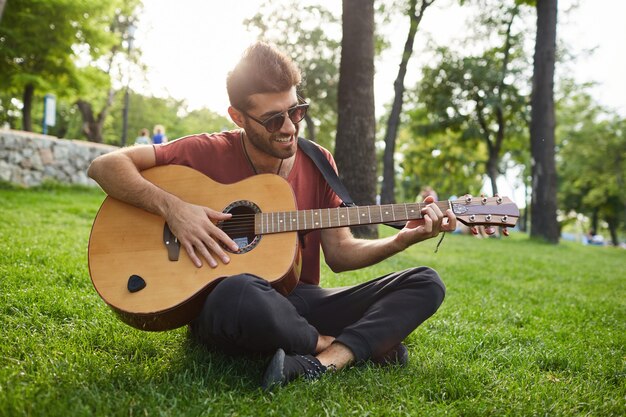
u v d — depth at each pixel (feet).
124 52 79.15
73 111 115.96
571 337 11.44
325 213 7.95
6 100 99.96
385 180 48.65
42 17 52.47
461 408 6.77
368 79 28.60
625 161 112.37
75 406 5.84
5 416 5.56
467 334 10.89
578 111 110.42
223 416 5.93
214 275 7.36
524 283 21.16
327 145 112.16
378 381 7.15
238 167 8.50
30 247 16.12
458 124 81.92
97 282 7.31
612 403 7.22
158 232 7.75
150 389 6.43
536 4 52.29
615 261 37.81
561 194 140.87
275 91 7.75
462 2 51.03
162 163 8.41
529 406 6.90
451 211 7.55
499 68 78.54
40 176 42.86
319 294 8.41
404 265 23.34
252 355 7.72
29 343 8.09
